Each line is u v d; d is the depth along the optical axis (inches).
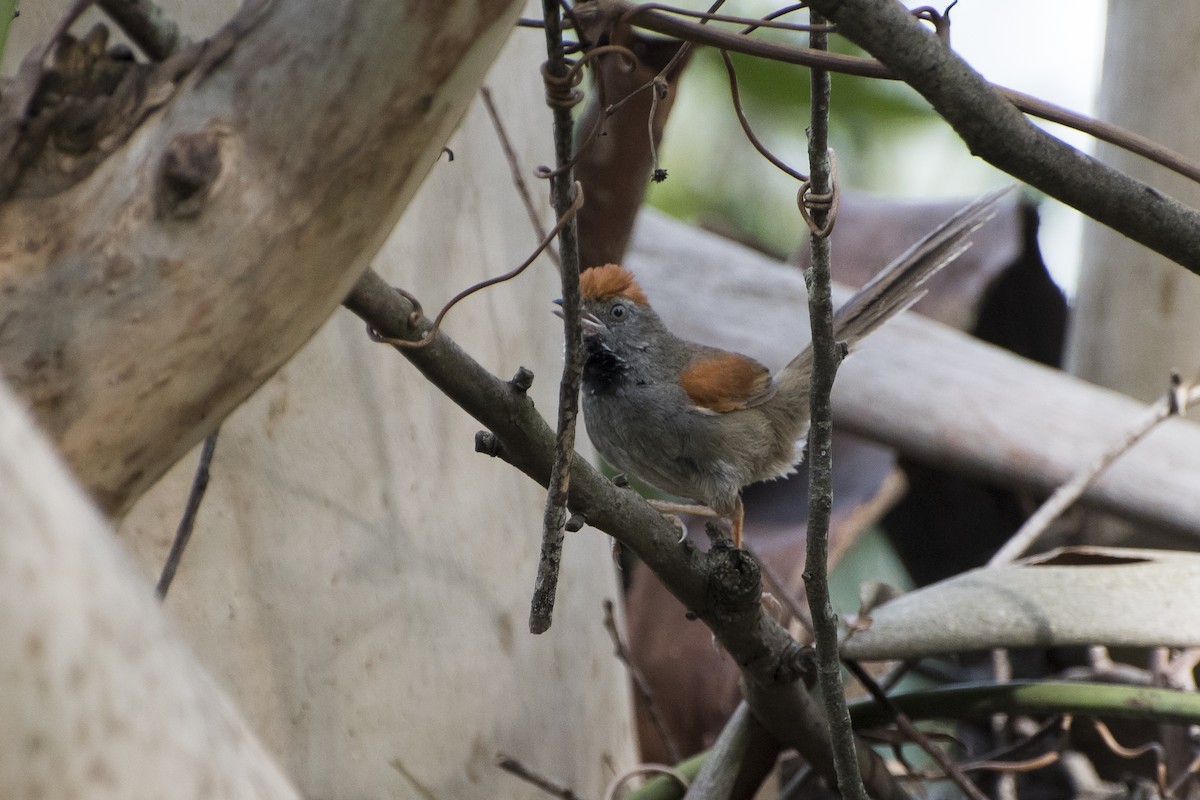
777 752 247.3
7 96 123.5
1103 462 314.8
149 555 226.5
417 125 124.9
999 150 167.5
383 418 272.4
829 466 178.4
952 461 395.5
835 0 151.6
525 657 308.2
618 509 196.4
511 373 322.7
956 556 454.0
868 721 256.8
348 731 255.0
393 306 170.7
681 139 596.7
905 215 496.1
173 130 120.4
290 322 127.8
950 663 420.5
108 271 119.2
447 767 276.7
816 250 166.9
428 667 275.6
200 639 230.2
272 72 121.7
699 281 461.4
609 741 347.9
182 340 121.4
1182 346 418.6
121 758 83.4
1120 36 419.5
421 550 277.9
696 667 377.7
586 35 166.7
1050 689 253.8
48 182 121.2
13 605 78.0
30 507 79.5
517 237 333.4
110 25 221.5
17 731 78.8
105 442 121.3
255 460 244.4
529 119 346.6
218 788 89.1
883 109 555.2
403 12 120.3
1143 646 237.9
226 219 120.1
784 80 546.3
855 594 516.4
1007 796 346.9
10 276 119.3
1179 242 178.5
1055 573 253.1
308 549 251.6
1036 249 473.1
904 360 404.5
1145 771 358.0
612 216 361.4
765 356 442.9
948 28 172.9
